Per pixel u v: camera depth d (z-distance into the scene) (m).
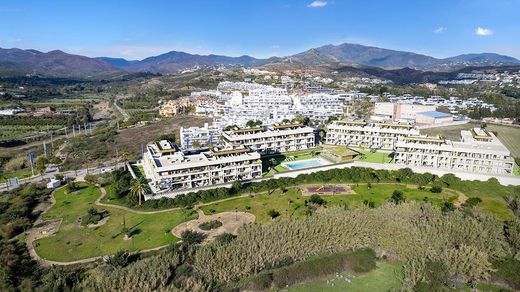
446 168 164.50
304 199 138.88
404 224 106.38
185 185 148.88
